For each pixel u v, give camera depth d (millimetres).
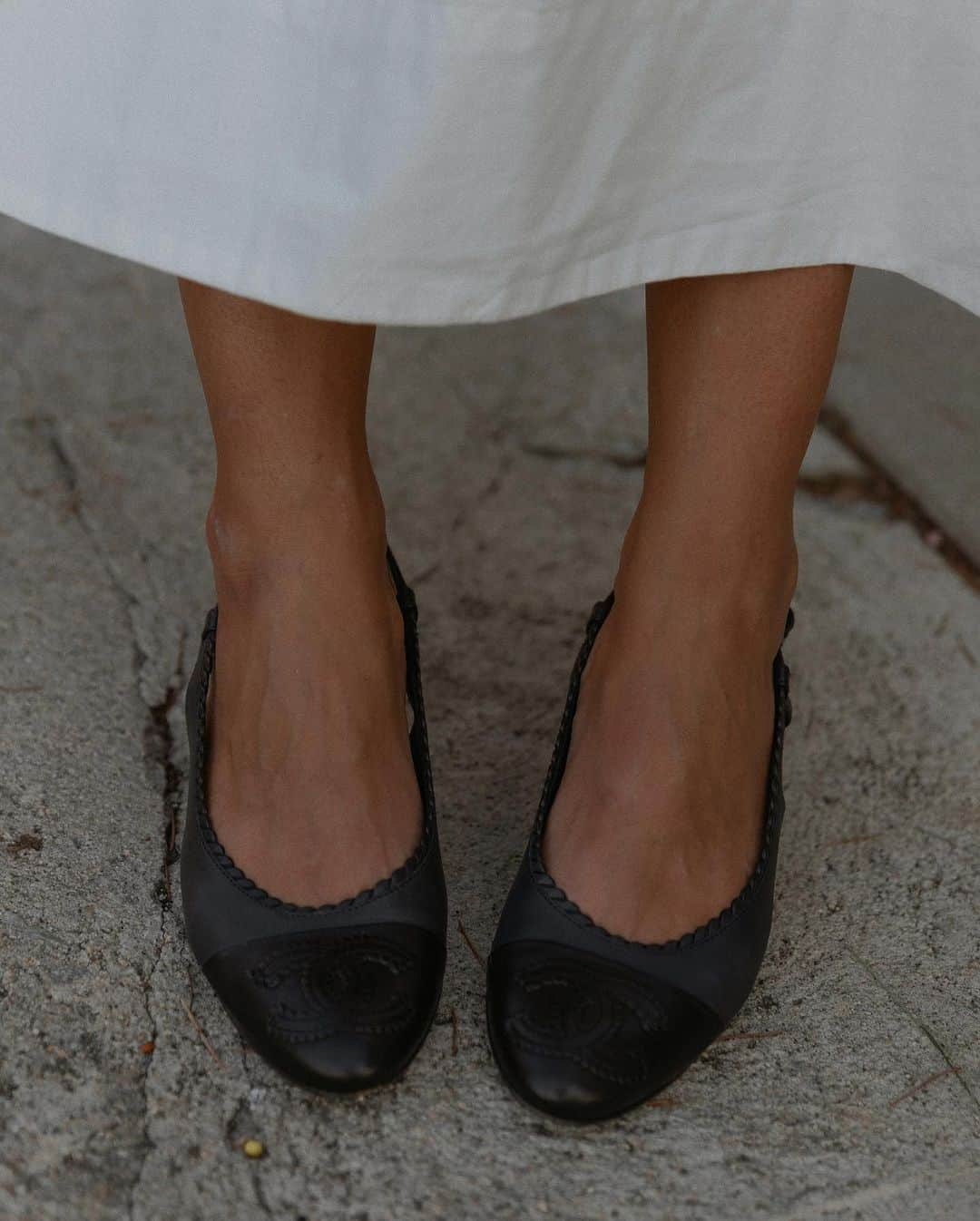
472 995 871
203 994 855
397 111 597
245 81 618
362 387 816
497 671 1203
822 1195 761
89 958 871
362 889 806
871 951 938
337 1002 760
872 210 727
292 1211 729
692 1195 754
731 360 764
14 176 688
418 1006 777
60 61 656
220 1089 793
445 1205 738
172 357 1638
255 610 841
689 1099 814
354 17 585
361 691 835
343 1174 751
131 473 1418
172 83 633
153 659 1165
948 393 1565
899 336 1657
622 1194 751
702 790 825
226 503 839
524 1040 759
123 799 1012
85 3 639
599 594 1319
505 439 1550
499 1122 788
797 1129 800
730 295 748
